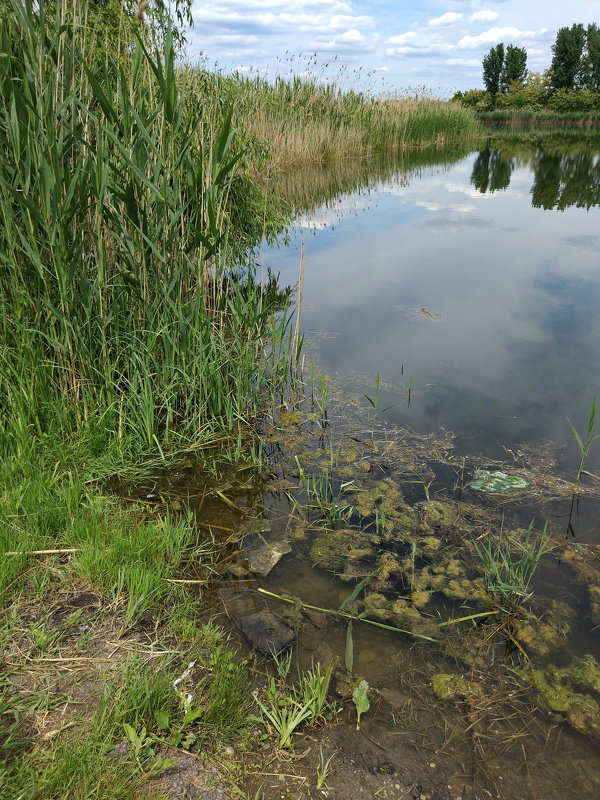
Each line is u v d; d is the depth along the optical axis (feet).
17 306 9.55
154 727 5.54
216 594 7.79
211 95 14.42
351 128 55.31
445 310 18.89
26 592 7.06
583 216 32.17
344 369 14.97
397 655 6.95
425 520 9.43
